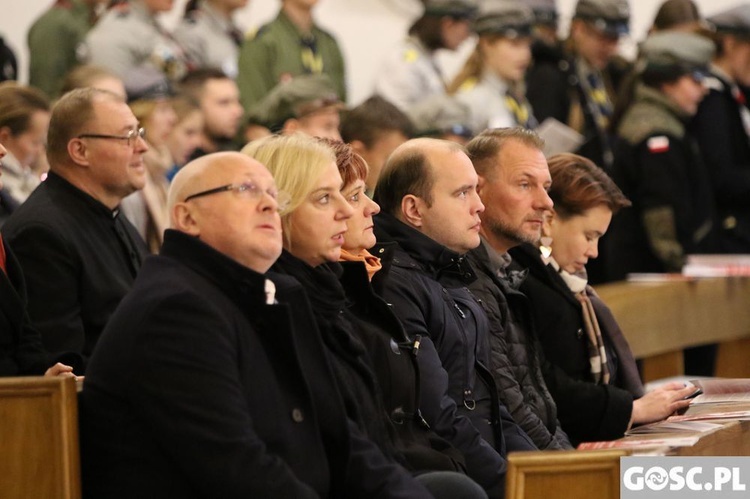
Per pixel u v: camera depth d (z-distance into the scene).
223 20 20.81
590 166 13.52
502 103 20.48
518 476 8.61
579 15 22.28
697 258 18.97
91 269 12.16
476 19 20.58
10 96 14.50
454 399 11.07
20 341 10.95
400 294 10.78
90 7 20.03
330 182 9.94
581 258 13.44
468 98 20.23
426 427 10.30
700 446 11.09
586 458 8.65
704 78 19.81
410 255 11.27
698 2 29.80
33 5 22.77
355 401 9.66
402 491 9.30
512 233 12.62
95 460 8.81
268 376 8.93
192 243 8.95
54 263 11.94
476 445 10.57
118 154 12.39
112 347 8.69
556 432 12.32
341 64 21.62
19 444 8.71
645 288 17.12
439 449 10.28
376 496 9.27
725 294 18.17
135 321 8.64
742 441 11.92
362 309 10.41
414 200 11.51
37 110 14.52
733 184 20.75
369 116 15.75
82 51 18.83
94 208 12.42
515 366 12.20
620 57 23.30
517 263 13.18
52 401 8.70
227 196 9.02
